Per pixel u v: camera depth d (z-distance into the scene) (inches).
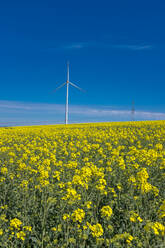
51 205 256.1
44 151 516.4
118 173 373.1
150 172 374.3
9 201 277.1
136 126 1130.7
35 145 653.9
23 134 1015.0
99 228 178.1
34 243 202.8
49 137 846.5
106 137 746.8
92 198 273.1
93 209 247.8
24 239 195.0
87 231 202.8
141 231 207.8
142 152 432.5
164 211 190.4
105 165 424.8
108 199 271.4
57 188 305.0
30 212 251.0
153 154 400.2
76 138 807.7
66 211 239.5
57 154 540.7
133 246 190.5
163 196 281.3
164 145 615.2
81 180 277.0
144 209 244.8
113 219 234.7
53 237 209.2
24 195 271.9
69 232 209.5
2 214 233.9
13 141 775.1
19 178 340.5
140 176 256.7
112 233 209.9
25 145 699.4
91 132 951.0
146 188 245.4
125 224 227.0
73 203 237.5
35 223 232.2
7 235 207.5
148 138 676.1
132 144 652.7
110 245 190.5
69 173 362.0
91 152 552.7
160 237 181.9
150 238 195.3
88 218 227.9
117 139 707.4
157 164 395.9
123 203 263.6
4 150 535.5
